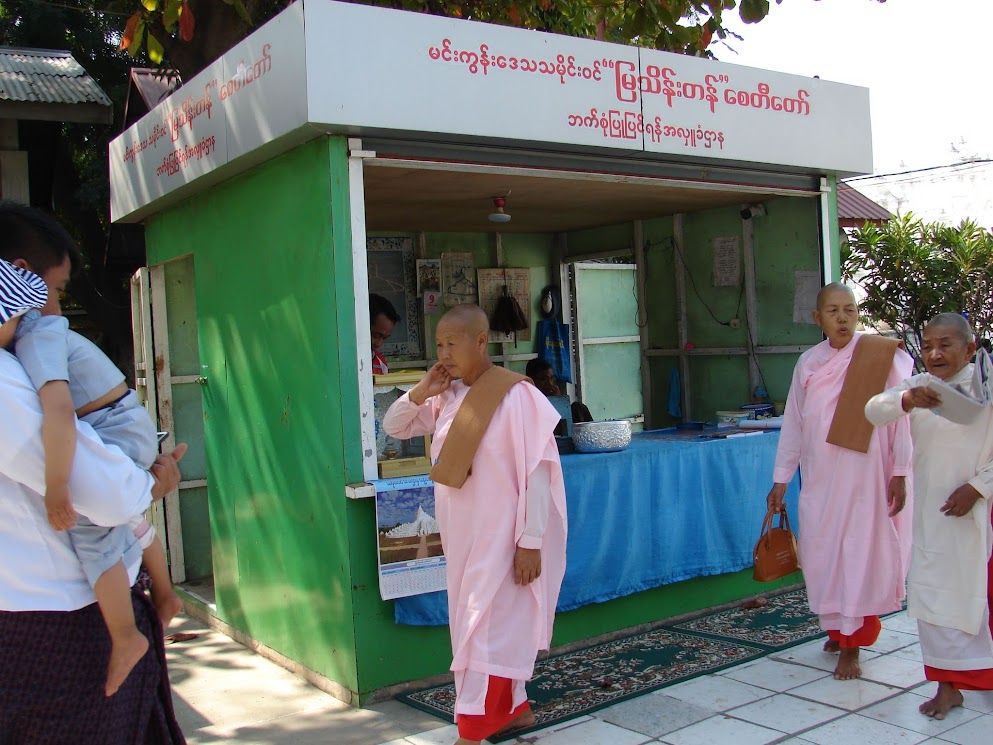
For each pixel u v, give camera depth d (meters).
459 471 3.49
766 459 5.59
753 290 6.57
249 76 4.34
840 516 4.32
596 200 6.13
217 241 5.20
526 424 3.52
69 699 2.24
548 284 8.02
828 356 4.48
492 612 3.50
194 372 6.54
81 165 13.55
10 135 7.83
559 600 4.65
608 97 4.76
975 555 3.72
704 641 4.93
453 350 3.60
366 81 4.00
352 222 4.13
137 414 2.37
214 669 4.86
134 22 6.46
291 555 4.63
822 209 6.05
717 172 5.51
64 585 2.22
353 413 4.13
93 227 12.38
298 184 4.33
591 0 6.91
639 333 7.48
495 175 4.85
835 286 4.46
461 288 7.56
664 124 4.99
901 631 5.00
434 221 6.85
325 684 4.42
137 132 5.84
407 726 3.93
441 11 7.88
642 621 5.14
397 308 7.32
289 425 4.55
